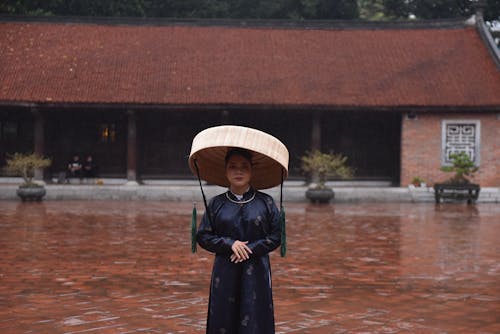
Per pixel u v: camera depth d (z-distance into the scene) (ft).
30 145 101.60
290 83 96.68
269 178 18.34
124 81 95.96
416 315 24.25
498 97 94.43
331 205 84.12
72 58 100.53
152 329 21.71
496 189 93.50
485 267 35.45
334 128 103.35
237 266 16.81
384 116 102.22
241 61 101.40
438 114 96.53
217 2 153.48
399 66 101.14
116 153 103.19
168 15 150.92
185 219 61.11
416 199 91.61
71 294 27.35
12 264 35.17
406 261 37.37
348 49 105.09
